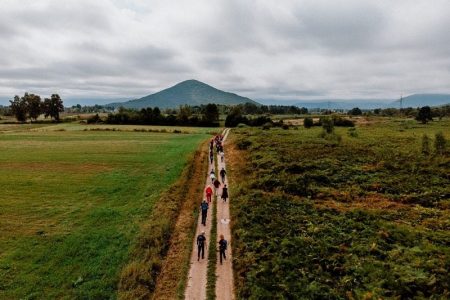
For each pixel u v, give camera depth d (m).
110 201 37.97
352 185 37.53
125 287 21.28
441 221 27.03
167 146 78.00
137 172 51.62
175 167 52.84
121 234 29.22
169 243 27.30
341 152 52.66
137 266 23.00
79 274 23.42
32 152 69.44
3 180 46.56
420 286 18.25
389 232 24.88
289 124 133.75
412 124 125.31
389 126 118.00
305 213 29.75
